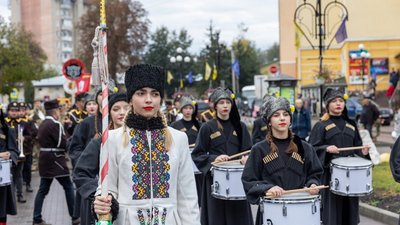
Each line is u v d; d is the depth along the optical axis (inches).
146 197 166.6
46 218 453.4
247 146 336.8
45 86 2573.8
